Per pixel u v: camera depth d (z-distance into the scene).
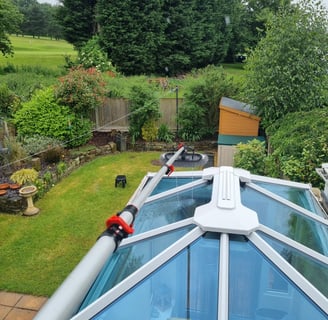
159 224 2.69
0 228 6.29
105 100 11.62
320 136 5.87
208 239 2.06
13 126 10.12
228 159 8.91
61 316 0.90
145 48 20.17
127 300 1.77
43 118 9.90
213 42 23.28
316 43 8.11
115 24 19.22
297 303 1.72
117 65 20.44
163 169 2.54
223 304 1.67
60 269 5.06
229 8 23.73
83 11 20.94
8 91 11.84
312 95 8.26
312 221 2.81
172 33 20.97
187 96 11.33
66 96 10.15
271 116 8.74
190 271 1.88
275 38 8.33
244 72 10.12
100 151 10.74
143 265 1.99
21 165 8.51
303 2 8.14
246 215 2.24
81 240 5.89
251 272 1.85
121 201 7.46
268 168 6.84
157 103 11.22
